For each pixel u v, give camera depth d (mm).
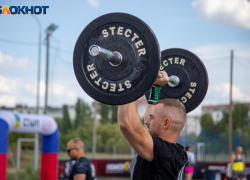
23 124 7793
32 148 26906
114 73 2369
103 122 51219
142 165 2424
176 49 3336
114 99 2354
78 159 5055
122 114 2342
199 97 3240
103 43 2420
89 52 2295
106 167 16156
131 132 2318
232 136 23188
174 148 2488
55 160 8609
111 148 30812
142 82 2305
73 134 39188
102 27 2428
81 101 44656
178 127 2578
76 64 2465
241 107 34406
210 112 34344
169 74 3354
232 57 23031
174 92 3324
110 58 2301
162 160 2369
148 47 2303
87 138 40312
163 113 2574
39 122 8141
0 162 7211
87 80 2436
